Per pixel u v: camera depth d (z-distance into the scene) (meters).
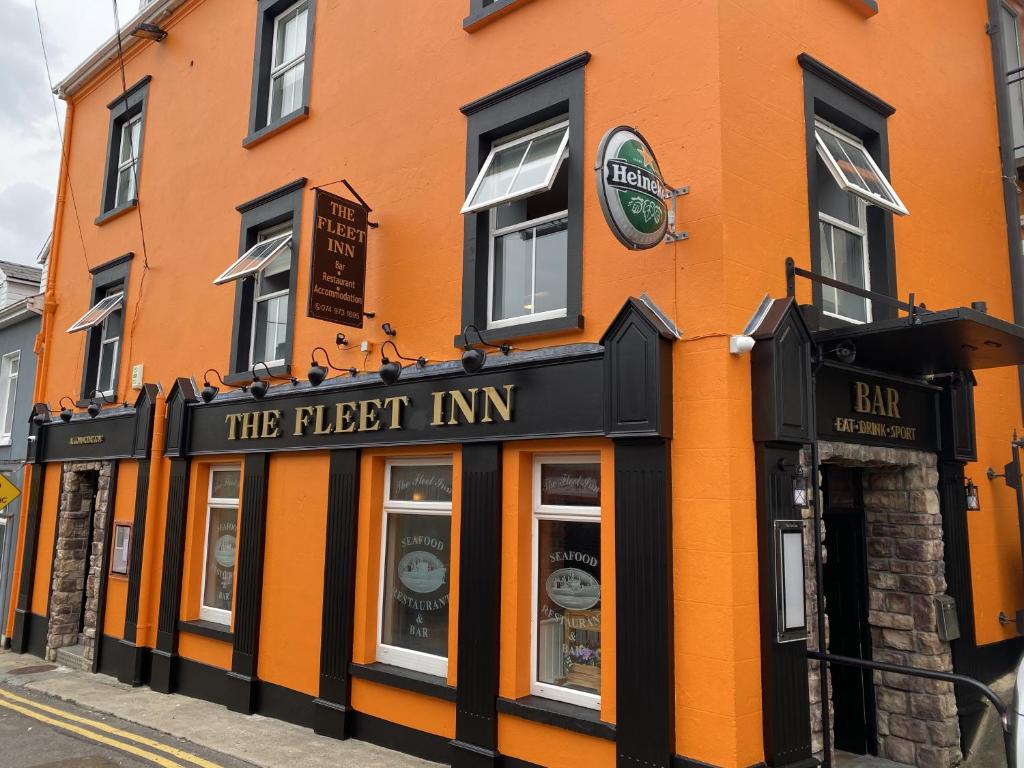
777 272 5.61
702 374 5.13
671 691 4.95
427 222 7.37
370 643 7.30
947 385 6.89
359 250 7.73
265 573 8.47
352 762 6.59
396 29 8.09
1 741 7.56
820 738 5.27
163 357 10.74
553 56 6.51
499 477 6.28
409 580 7.24
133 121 12.66
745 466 5.05
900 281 6.88
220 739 7.38
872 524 6.74
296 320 8.70
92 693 9.49
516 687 5.98
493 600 6.14
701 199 5.34
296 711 7.81
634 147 5.09
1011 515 7.93
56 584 11.95
